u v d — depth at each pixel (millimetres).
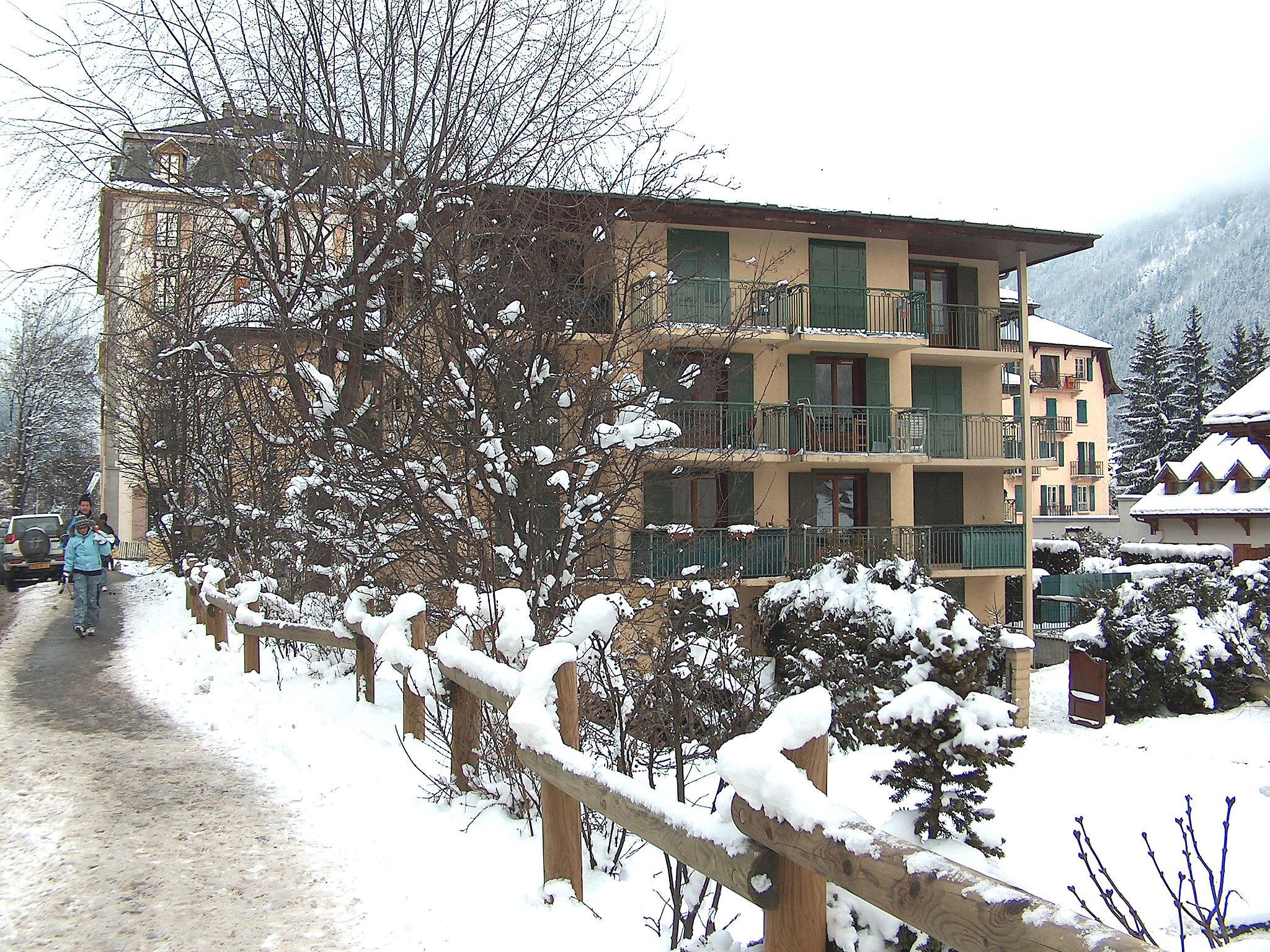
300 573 12156
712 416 19578
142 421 19625
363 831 4965
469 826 4754
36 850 4832
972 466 23219
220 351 11828
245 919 3934
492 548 8516
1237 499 28172
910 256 23469
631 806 3062
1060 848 8320
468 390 8883
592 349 10883
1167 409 67312
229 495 15258
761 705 7066
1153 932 4555
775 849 2293
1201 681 15703
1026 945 1551
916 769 4250
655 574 14602
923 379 23609
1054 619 25906
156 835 5016
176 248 11852
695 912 3355
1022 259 23203
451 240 9695
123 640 12922
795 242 21484
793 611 15516
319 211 11117
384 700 7609
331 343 10727
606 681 5945
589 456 9555
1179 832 8836
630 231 11445
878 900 1914
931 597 4965
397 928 3799
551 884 3854
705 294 19938
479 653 4887
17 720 8086
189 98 10555
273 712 7676
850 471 21891
